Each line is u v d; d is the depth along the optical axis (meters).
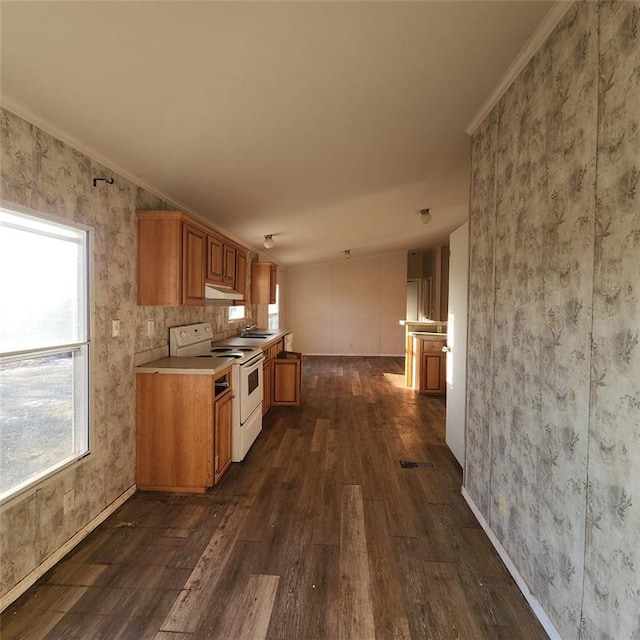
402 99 1.90
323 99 1.83
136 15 1.19
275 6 1.21
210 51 1.40
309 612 1.56
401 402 4.93
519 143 1.68
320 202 3.69
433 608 1.58
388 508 2.36
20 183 1.63
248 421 3.27
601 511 1.14
